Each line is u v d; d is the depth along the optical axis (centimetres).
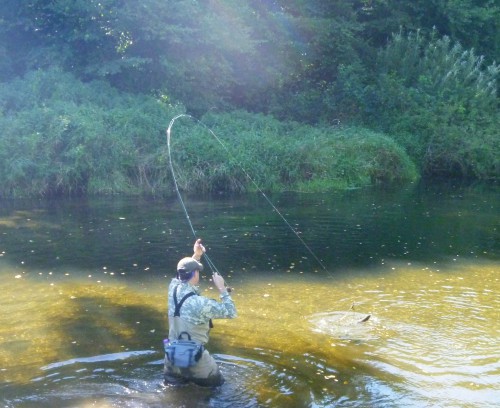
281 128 2050
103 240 1105
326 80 2520
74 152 1595
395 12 2688
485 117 2291
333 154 1866
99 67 2022
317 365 615
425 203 1559
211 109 2131
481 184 1980
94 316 742
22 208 1414
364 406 537
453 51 2488
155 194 1619
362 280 898
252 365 609
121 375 580
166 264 964
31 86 1844
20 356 624
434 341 682
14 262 968
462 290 859
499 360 637
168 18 2061
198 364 548
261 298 813
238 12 2200
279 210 1412
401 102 2250
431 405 543
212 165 1678
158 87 2136
